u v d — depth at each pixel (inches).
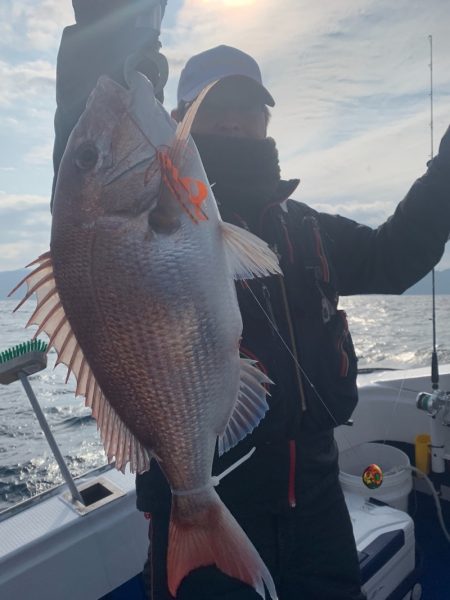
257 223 69.5
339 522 71.3
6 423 334.3
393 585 97.8
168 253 53.0
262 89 73.9
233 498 66.4
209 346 55.2
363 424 140.4
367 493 115.4
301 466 67.5
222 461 66.1
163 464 56.7
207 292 54.5
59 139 63.7
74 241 52.9
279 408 64.7
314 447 69.2
